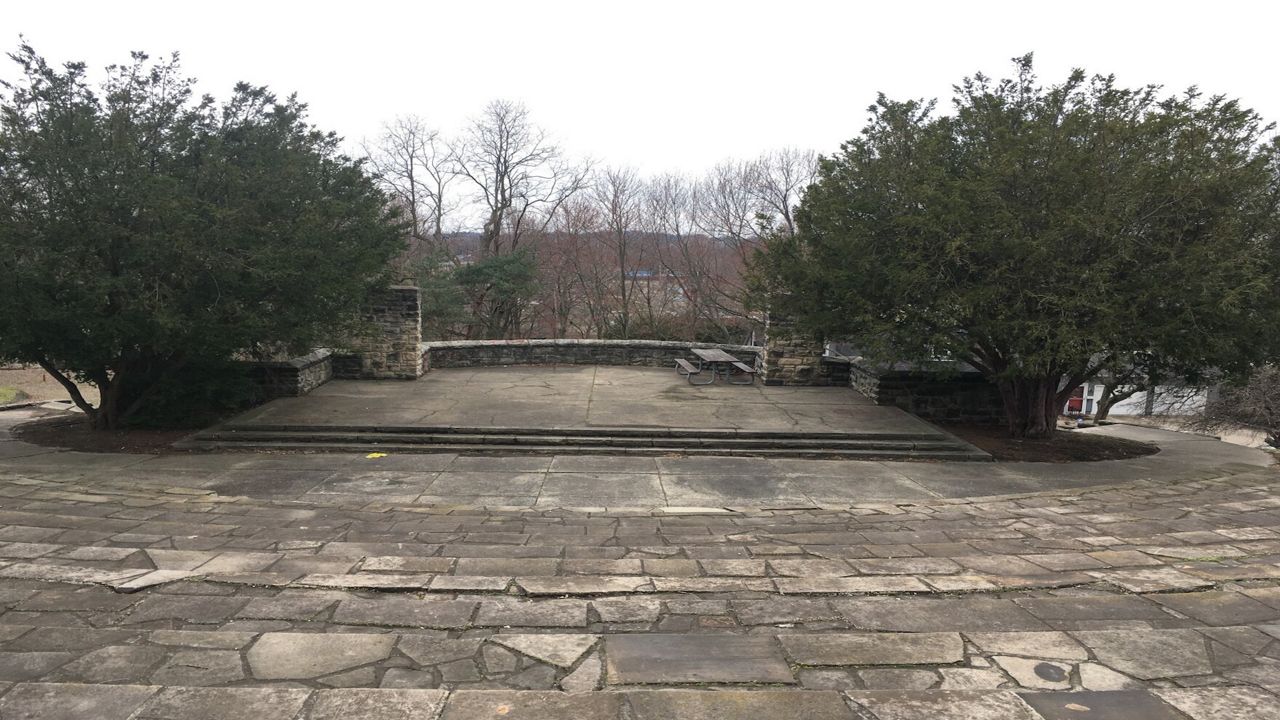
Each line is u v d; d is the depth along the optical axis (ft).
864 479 28.40
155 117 31.78
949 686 9.70
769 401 43.11
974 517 21.77
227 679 9.70
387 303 50.88
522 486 26.35
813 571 15.30
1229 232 27.91
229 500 23.13
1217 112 31.04
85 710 8.68
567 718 8.60
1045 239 28.50
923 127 36.58
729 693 9.25
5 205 28.32
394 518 20.89
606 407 40.06
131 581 13.75
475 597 13.35
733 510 22.71
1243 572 15.16
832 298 36.24
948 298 30.19
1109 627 12.09
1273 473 31.45
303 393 43.86
